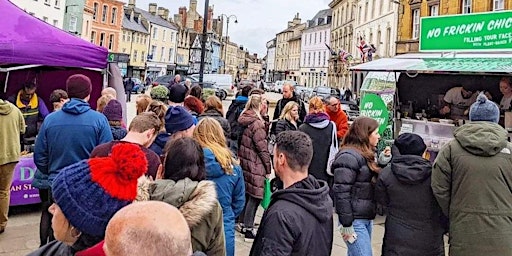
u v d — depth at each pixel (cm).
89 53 654
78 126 412
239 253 530
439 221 350
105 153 305
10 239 527
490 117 352
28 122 686
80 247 183
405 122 820
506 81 755
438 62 687
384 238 364
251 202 567
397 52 3234
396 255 348
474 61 658
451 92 853
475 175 327
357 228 378
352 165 377
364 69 747
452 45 732
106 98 580
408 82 883
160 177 297
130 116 1828
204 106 619
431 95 882
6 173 523
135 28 6278
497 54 678
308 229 259
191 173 267
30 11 3434
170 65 7244
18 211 630
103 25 5578
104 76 800
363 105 861
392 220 354
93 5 5338
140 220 143
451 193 339
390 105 854
